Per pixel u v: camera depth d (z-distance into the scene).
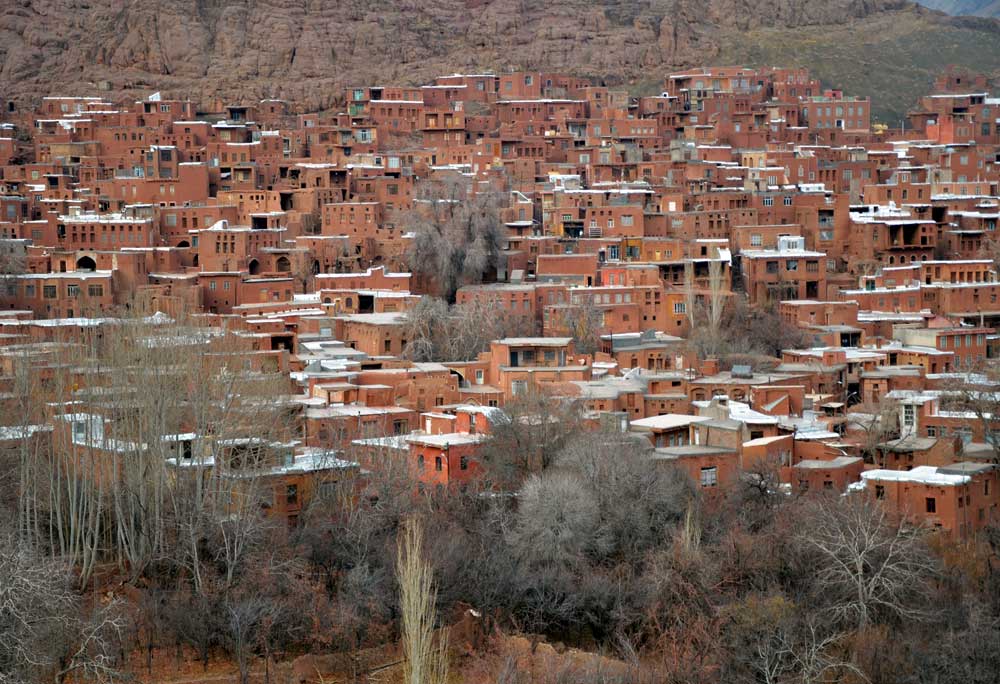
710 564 195.12
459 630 186.12
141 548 199.38
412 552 174.12
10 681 164.88
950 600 193.00
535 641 186.75
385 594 190.12
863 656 180.00
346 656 184.00
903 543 195.62
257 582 191.12
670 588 191.50
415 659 160.25
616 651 187.75
